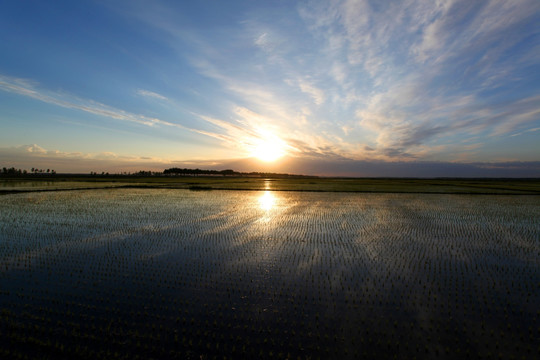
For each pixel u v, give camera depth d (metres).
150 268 11.53
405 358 6.33
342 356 6.38
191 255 13.27
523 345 6.77
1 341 6.73
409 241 15.95
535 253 13.75
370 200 36.81
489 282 10.34
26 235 16.72
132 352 6.44
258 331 7.27
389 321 7.77
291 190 52.50
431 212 26.48
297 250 14.18
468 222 21.50
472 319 7.88
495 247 14.79
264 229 18.89
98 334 7.07
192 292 9.41
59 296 9.02
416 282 10.33
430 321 7.77
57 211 25.39
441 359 6.30
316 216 24.08
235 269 11.52
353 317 7.96
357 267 11.83
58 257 12.77
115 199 35.31
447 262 12.47
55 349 6.49
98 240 15.75
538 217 23.78
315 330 7.34
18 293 9.19
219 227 19.42
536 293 9.44
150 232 17.77
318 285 10.05
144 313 8.07
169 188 55.00
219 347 6.65
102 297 8.98
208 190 52.19
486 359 6.31
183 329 7.32
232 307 8.46
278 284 10.12
